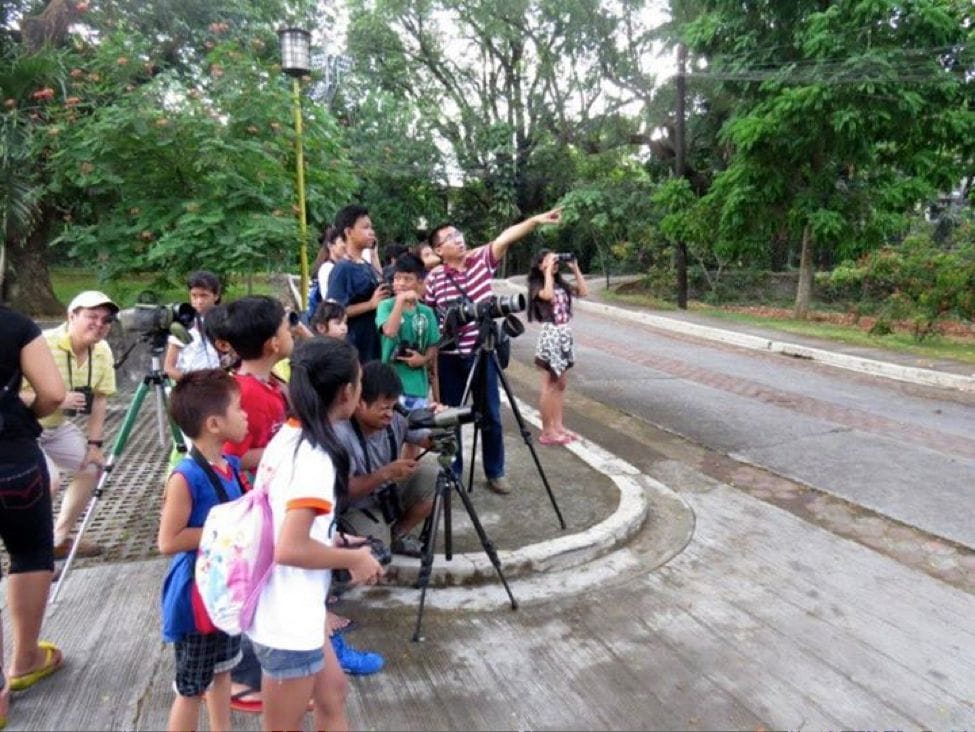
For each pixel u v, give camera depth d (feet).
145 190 19.27
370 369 9.95
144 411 22.57
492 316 13.52
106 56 21.25
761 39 48.21
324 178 24.81
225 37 38.52
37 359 8.54
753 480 18.04
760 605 11.76
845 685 9.64
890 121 41.78
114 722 8.57
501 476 16.06
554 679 9.67
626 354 37.09
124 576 12.10
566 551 12.93
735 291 64.69
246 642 8.51
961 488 17.38
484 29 77.51
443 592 11.94
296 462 6.55
